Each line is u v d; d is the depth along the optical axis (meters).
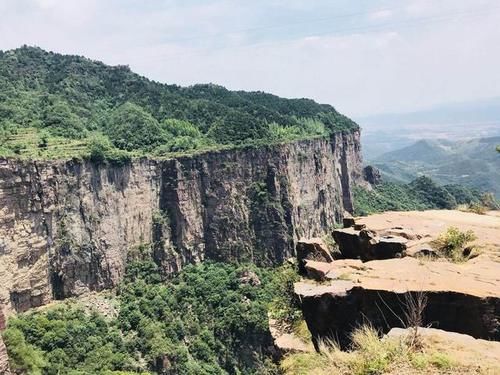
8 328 77.06
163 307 103.06
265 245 132.62
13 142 102.06
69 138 114.81
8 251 83.69
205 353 95.12
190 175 124.00
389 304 19.97
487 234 26.30
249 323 97.38
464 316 18.77
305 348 24.67
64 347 81.94
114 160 107.94
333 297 21.58
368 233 28.92
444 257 24.75
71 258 96.38
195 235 124.62
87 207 101.06
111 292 104.31
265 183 137.50
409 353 15.14
